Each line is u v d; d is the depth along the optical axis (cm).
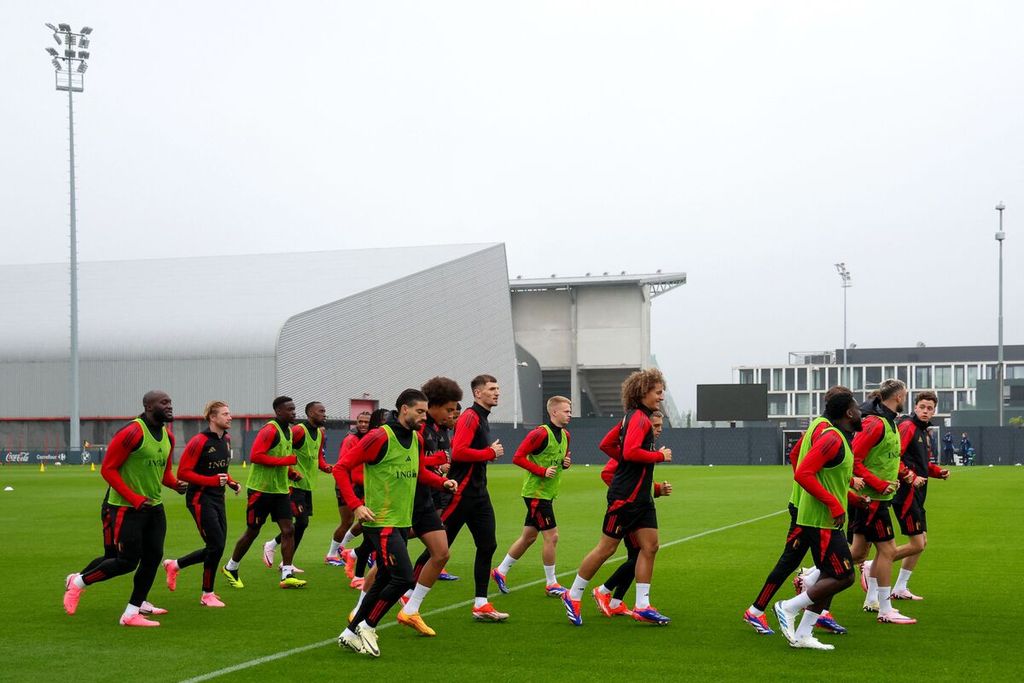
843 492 802
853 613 965
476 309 8050
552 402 1077
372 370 6619
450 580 1192
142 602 929
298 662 763
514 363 8800
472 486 934
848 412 796
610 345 9775
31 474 4400
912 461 1001
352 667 745
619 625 907
